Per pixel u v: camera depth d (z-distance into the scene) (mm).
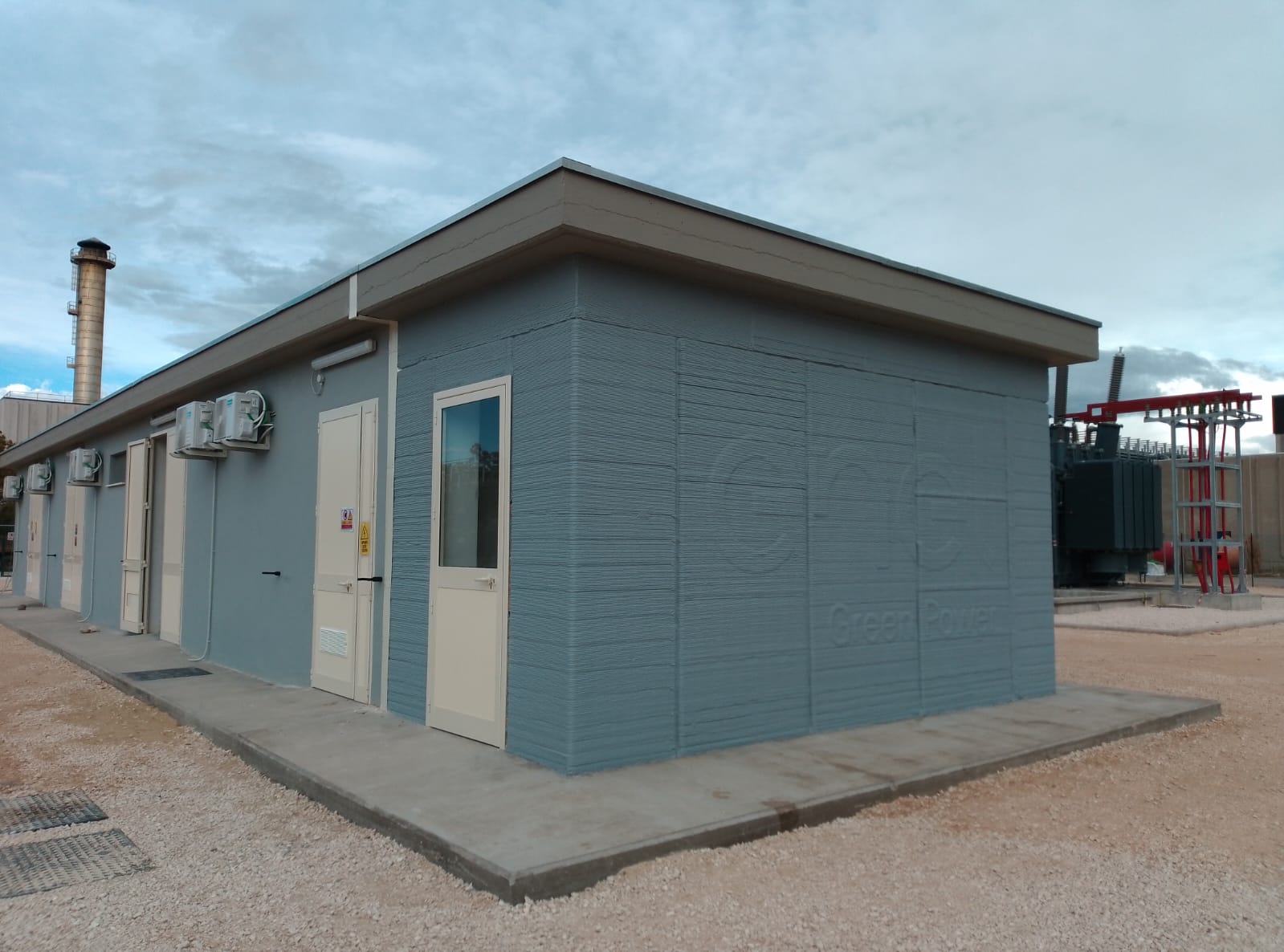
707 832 4348
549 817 4488
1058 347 7957
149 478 11820
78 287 30438
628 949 3381
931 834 4672
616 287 5504
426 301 6441
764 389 6270
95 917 3682
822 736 6320
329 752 5711
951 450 7516
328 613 7680
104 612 13258
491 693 5820
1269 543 30453
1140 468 21953
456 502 6273
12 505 29609
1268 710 8094
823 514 6570
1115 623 15602
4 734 6863
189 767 5891
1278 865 4363
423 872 4105
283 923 3619
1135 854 4473
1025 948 3455
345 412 7574
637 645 5484
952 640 7359
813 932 3535
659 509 5633
